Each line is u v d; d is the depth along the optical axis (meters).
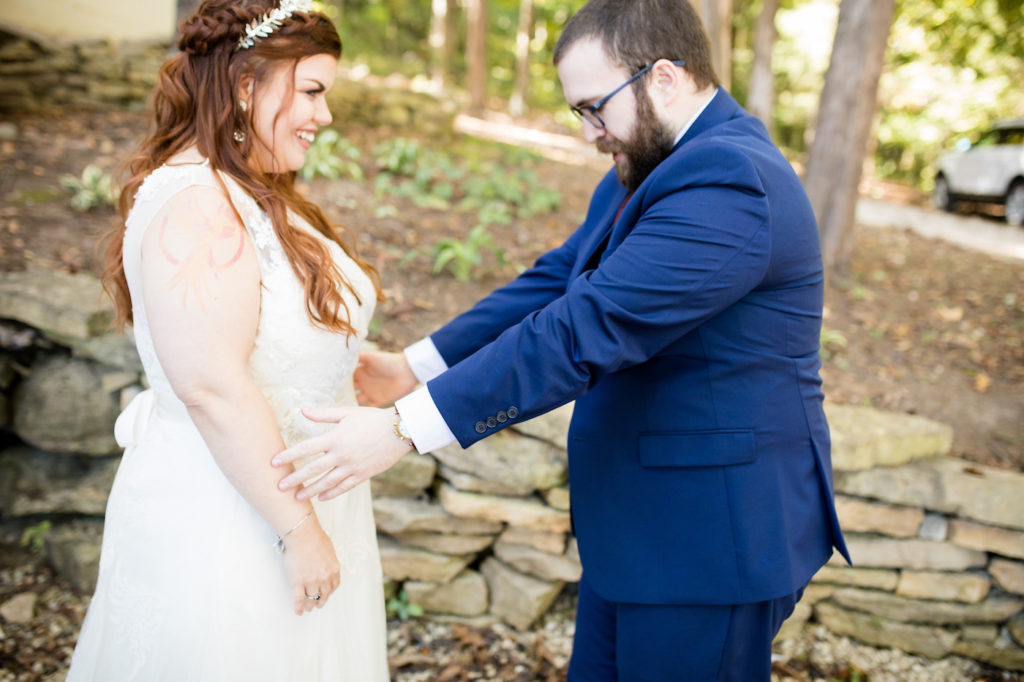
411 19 18.34
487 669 2.40
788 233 1.46
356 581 1.61
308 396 1.46
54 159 4.62
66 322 2.65
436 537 2.54
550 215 5.46
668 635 1.56
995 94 14.22
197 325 1.24
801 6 16.20
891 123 15.55
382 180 4.95
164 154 1.40
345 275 1.54
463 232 4.53
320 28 1.40
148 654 1.39
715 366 1.49
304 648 1.44
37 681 2.22
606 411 1.62
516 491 2.48
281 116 1.40
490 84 19.14
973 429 3.28
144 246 1.27
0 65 5.65
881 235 7.66
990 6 12.63
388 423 1.39
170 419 1.44
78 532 2.69
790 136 18.94
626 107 1.53
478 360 1.40
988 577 2.61
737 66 17.78
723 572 1.50
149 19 6.84
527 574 2.58
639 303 1.35
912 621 2.63
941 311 4.98
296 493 1.37
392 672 2.37
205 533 1.39
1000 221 10.42
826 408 2.85
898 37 13.88
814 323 1.58
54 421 2.70
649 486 1.56
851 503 2.59
